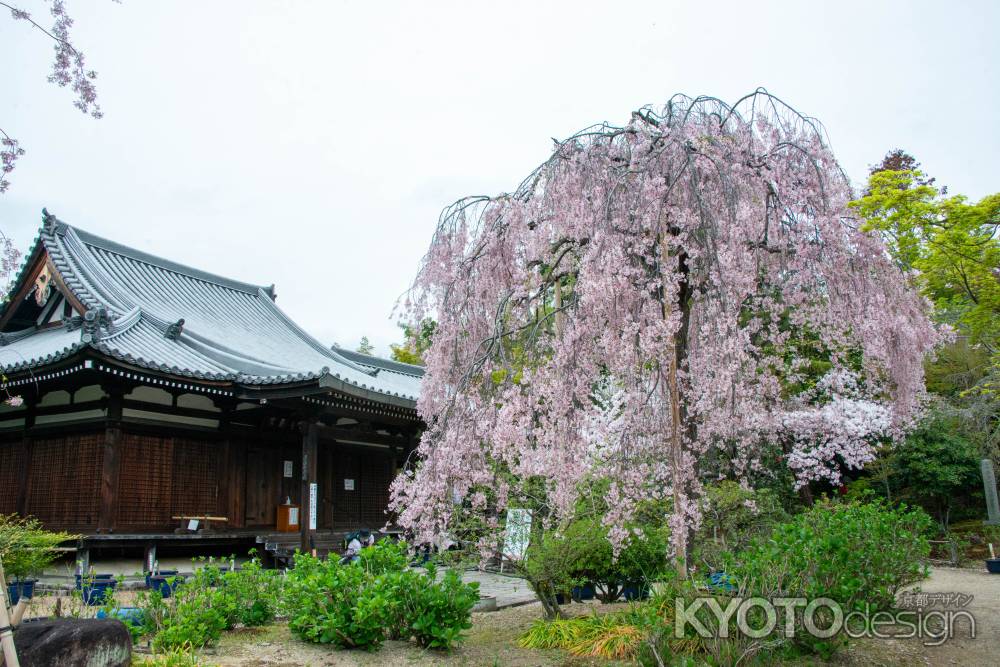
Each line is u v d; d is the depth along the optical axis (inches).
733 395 237.9
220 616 261.9
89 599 302.8
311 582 257.0
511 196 290.4
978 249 336.8
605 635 237.3
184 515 534.0
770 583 213.8
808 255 275.3
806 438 447.5
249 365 566.3
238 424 586.6
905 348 268.4
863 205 317.4
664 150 262.2
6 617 132.4
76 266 642.8
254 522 585.6
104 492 482.3
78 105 206.5
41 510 521.3
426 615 250.2
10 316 673.6
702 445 269.6
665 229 251.4
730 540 305.7
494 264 295.9
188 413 549.0
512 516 288.5
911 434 557.3
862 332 268.4
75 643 179.6
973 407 562.6
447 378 294.2
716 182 262.8
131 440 509.4
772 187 277.6
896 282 279.3
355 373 767.1
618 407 321.4
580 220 263.7
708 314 252.7
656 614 224.4
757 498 330.6
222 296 842.8
